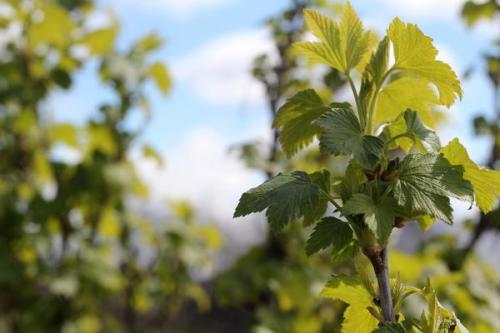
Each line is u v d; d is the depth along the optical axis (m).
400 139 0.53
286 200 0.48
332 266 1.49
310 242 0.50
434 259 1.40
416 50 0.50
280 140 0.55
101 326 1.82
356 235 0.50
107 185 1.63
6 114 1.67
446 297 1.23
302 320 1.45
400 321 0.50
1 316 1.70
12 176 1.74
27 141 1.73
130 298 1.83
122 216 1.72
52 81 1.69
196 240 1.86
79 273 1.64
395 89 0.53
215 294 1.55
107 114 1.68
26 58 1.71
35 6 1.68
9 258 1.60
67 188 1.63
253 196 0.49
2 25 1.70
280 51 1.61
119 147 1.70
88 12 1.82
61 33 1.70
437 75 0.51
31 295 1.70
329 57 0.53
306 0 1.62
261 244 1.58
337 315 1.40
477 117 1.54
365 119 0.51
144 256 1.85
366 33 0.53
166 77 1.69
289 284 1.44
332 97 1.57
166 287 1.82
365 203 0.48
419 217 0.50
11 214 1.63
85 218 1.71
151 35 1.71
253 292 1.48
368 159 0.48
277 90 1.59
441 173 0.48
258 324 1.44
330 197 0.50
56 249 1.73
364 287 0.53
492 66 1.56
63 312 1.69
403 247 1.69
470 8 1.59
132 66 1.67
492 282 1.46
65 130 1.74
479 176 0.50
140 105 1.70
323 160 1.48
